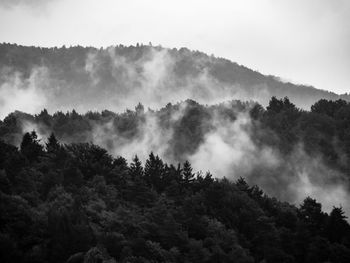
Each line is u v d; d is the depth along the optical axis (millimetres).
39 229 84500
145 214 103312
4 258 76312
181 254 95312
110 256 82438
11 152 118250
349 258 113188
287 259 108812
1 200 86750
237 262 95938
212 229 107562
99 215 95812
